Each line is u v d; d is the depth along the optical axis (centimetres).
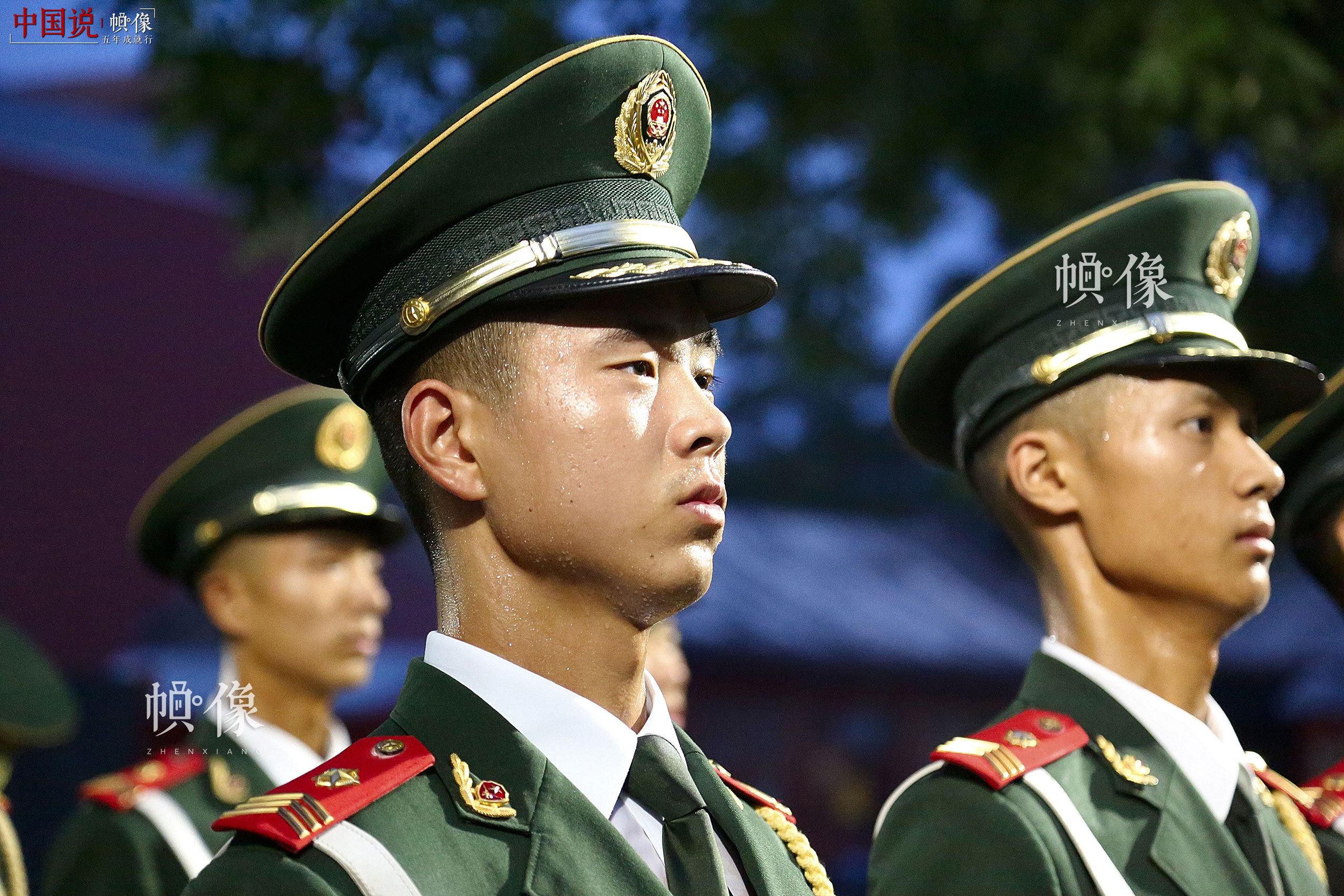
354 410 435
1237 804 283
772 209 1008
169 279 1323
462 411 203
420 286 209
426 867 186
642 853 197
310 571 414
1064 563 298
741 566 1617
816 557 1697
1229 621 286
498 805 192
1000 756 278
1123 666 291
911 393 333
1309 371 292
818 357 1134
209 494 420
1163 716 285
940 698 1551
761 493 2011
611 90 210
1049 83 817
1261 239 859
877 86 884
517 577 201
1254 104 753
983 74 854
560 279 199
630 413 196
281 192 869
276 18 834
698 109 226
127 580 1262
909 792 287
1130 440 288
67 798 1089
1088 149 833
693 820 197
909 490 2011
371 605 422
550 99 206
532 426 196
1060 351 297
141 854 386
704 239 1060
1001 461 310
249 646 412
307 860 186
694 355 205
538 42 843
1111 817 274
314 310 220
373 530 431
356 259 212
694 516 195
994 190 889
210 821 392
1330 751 1305
